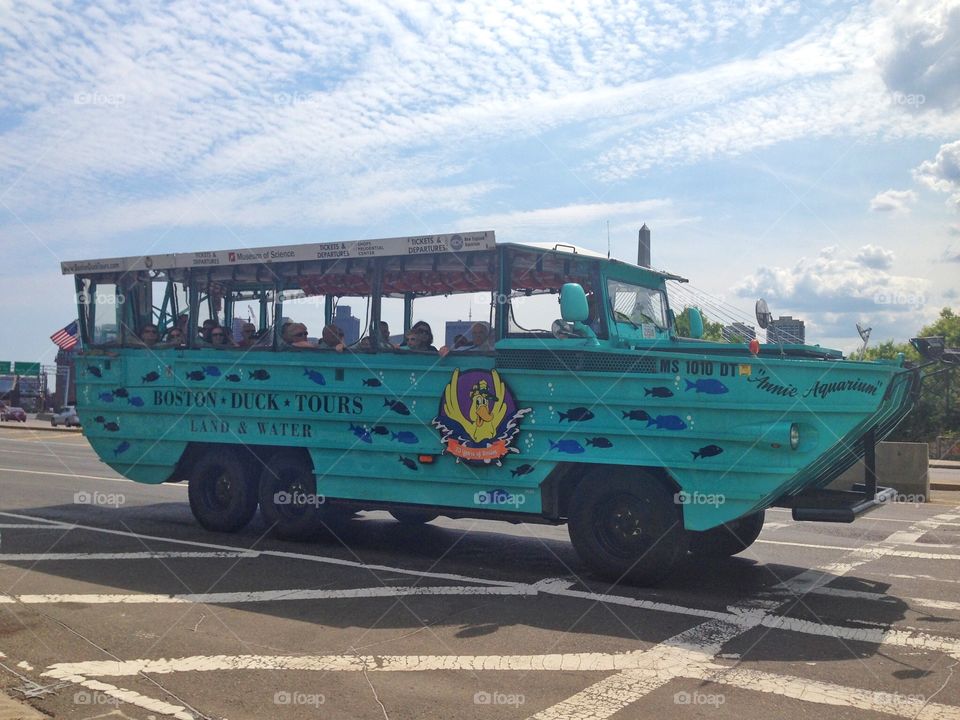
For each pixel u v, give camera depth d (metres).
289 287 9.58
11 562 8.27
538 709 4.64
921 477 14.52
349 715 4.56
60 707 4.68
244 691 4.91
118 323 10.74
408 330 9.07
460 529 10.59
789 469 6.89
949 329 52.06
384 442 8.70
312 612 6.54
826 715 4.59
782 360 6.93
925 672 5.27
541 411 7.80
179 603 6.77
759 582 7.67
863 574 8.06
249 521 10.02
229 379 9.80
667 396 7.27
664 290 9.53
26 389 59.66
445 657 5.48
